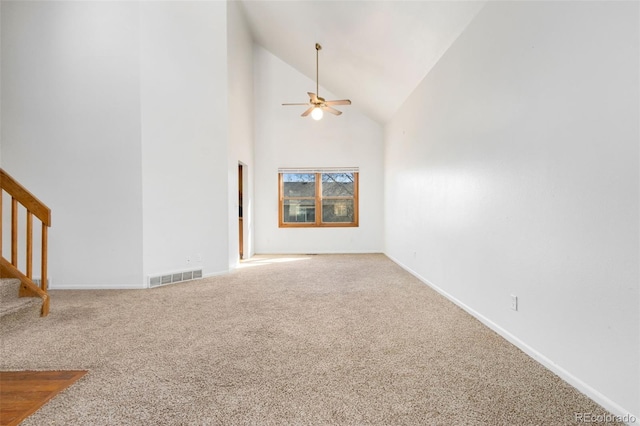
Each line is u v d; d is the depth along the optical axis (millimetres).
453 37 3273
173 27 4293
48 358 2180
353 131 7145
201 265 4625
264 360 2156
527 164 2199
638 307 1463
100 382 1884
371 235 7234
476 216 2910
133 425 1517
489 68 2662
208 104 4645
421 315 3037
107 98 4008
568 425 1517
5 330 2658
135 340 2473
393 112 6000
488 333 2600
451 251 3469
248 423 1536
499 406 1662
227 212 4863
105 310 3195
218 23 4715
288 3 4605
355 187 7246
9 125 4012
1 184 2969
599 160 1641
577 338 1799
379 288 4059
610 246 1589
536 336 2141
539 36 2064
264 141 7078
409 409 1641
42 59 3992
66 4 3992
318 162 7129
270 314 3070
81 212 4035
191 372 1998
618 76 1532
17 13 3990
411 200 4965
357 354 2242
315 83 7047
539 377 1932
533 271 2156
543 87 2033
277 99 7070
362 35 4191
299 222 7250
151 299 3580
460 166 3225
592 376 1707
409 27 3527
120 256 4059
